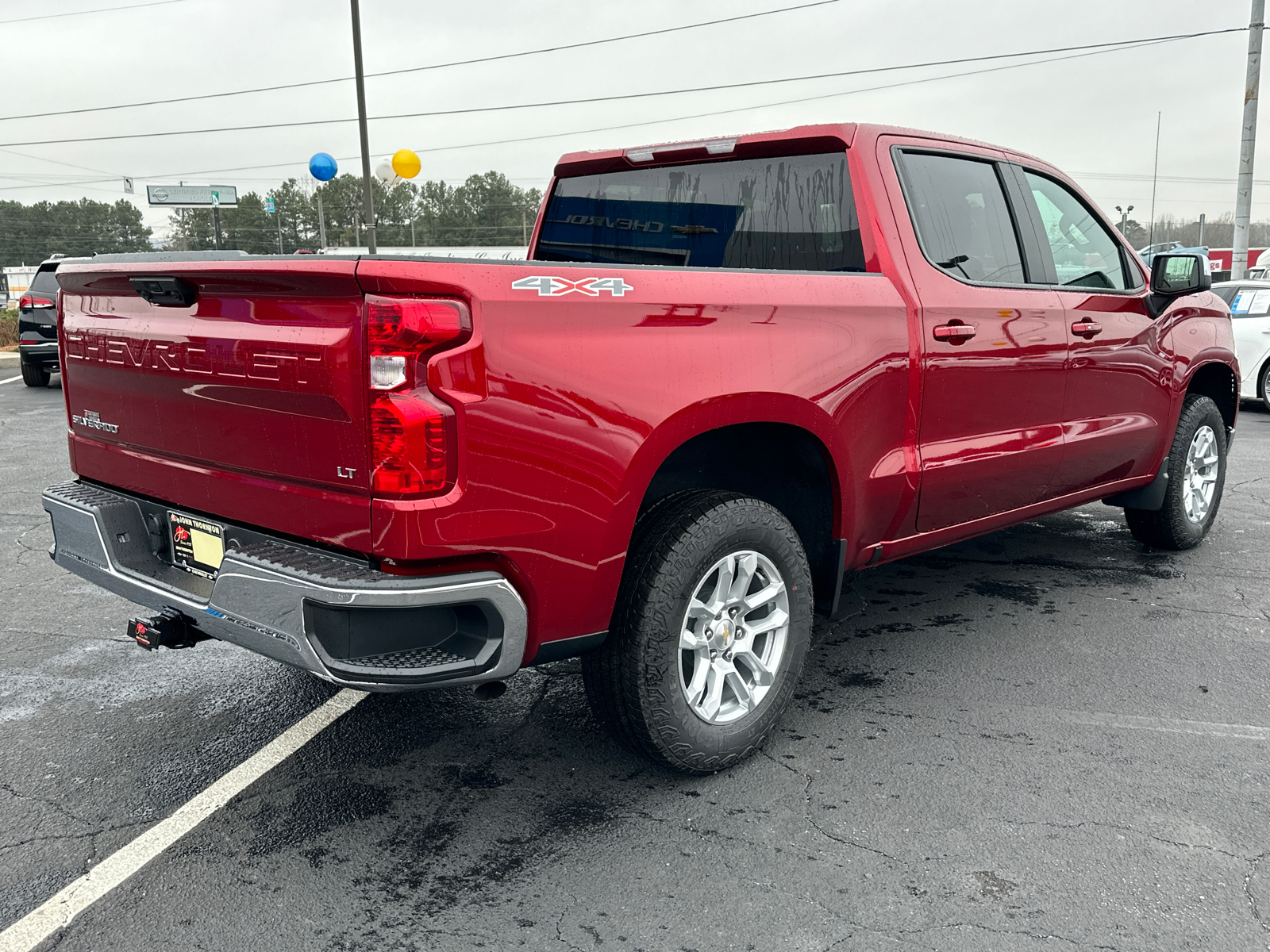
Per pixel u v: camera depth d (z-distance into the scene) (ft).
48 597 15.49
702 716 9.31
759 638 10.07
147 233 523.70
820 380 9.70
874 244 10.84
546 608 8.01
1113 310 14.08
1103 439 14.15
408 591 7.16
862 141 11.06
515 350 7.45
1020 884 7.83
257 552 7.93
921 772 9.71
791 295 9.55
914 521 11.52
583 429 7.88
